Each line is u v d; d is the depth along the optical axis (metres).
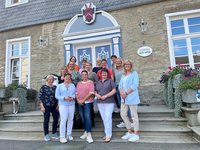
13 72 10.59
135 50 8.55
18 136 6.39
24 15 10.68
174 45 8.30
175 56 8.22
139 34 8.59
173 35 8.30
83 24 9.38
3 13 11.24
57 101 5.86
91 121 5.72
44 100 5.77
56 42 9.77
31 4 10.80
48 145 5.25
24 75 10.30
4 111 7.77
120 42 8.77
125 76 5.49
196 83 5.54
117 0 9.09
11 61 10.70
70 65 6.09
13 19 10.84
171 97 6.64
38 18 10.28
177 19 8.37
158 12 8.49
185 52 8.15
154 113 6.19
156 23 8.45
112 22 8.97
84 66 6.14
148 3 8.62
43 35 10.05
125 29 8.79
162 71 8.11
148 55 8.35
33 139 5.97
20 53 10.52
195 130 4.89
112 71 6.00
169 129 5.41
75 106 5.99
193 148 4.45
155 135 5.41
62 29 9.77
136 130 5.28
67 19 9.75
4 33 10.84
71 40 9.44
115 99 6.15
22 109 8.34
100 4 9.32
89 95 5.43
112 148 4.73
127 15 8.86
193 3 8.12
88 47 9.48
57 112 5.89
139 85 8.34
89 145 5.06
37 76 9.84
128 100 5.26
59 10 10.02
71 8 9.83
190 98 5.52
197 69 6.64
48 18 10.07
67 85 5.61
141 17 8.66
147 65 8.33
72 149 4.81
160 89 8.08
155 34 8.40
